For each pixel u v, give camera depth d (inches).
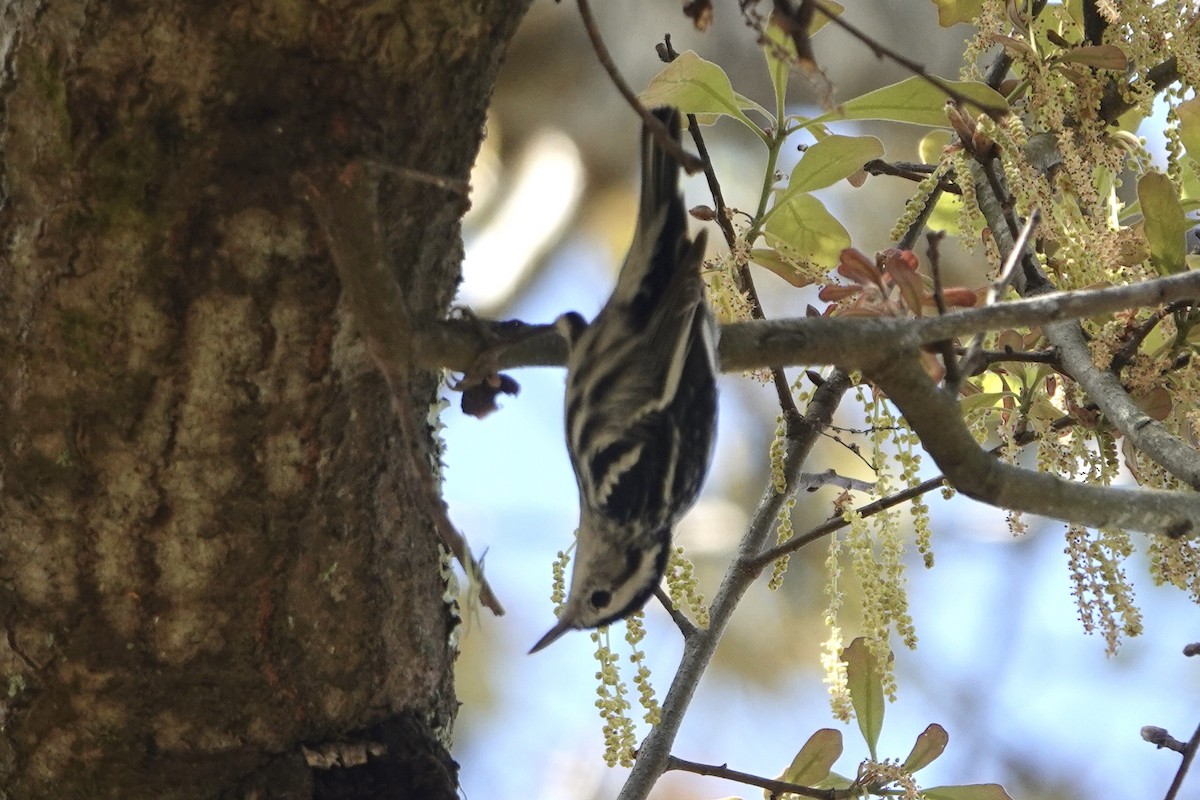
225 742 261.3
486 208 717.9
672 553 288.2
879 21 682.8
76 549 239.0
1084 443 273.4
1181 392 262.5
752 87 686.5
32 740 256.1
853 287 260.5
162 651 250.2
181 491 234.5
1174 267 258.2
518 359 242.5
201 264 215.2
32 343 222.5
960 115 279.1
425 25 206.2
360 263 209.9
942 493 271.3
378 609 267.9
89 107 205.2
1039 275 283.9
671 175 254.7
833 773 292.4
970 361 229.1
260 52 202.8
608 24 714.2
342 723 272.7
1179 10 274.8
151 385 224.1
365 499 254.5
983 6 282.7
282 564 249.1
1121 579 247.4
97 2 197.0
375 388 239.3
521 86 719.1
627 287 258.8
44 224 213.5
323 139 209.3
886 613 263.1
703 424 272.7
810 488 308.3
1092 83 274.5
